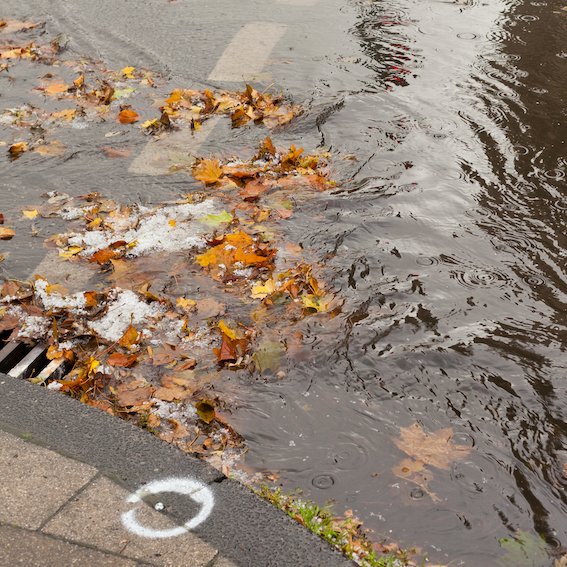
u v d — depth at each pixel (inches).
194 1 271.7
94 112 207.6
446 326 156.3
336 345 153.1
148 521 122.0
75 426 130.6
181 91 214.4
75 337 153.9
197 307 158.9
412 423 143.8
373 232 173.2
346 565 118.9
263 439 141.4
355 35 243.3
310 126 201.6
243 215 177.3
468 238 172.2
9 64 228.5
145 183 185.9
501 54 229.9
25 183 185.8
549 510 134.6
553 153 193.0
